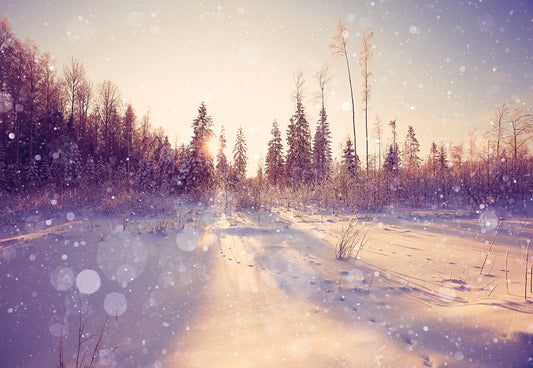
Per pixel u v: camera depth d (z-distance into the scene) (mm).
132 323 2791
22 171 23359
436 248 6270
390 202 15812
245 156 42406
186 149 25438
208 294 3568
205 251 5742
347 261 5156
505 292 3348
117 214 10477
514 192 19078
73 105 36875
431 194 19422
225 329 2648
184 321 2832
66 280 4012
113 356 2207
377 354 2074
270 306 3203
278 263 4977
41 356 2238
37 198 13539
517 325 2234
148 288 3756
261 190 14117
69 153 25531
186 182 22047
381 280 4113
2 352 2295
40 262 4824
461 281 4035
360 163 19672
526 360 1761
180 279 4113
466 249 6195
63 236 6930
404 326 2588
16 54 28016
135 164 32688
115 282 3957
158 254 5449
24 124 28844
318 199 14492
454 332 2330
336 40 20812
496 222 10555
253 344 2348
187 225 8727
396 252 5879
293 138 34344
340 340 2361
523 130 24250
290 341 2383
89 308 3141
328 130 33312
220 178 16188
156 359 2146
